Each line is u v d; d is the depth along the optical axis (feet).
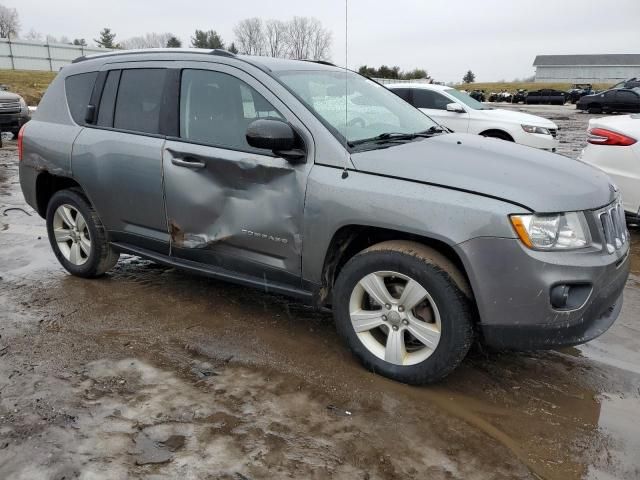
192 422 9.04
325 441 8.66
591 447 8.76
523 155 11.15
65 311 13.35
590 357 11.70
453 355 9.66
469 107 35.47
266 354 11.42
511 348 9.52
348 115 11.76
